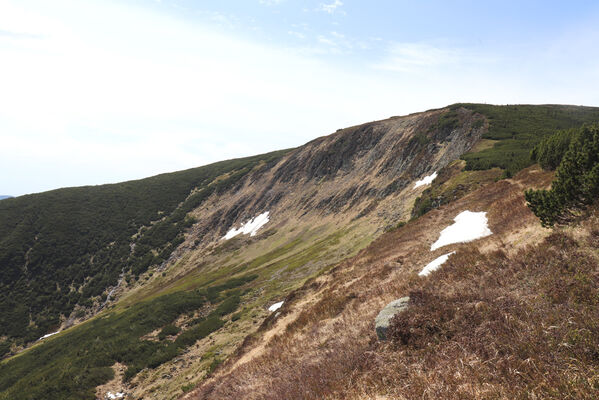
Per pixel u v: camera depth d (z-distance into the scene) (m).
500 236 14.24
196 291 51.41
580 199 10.65
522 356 5.70
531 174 29.22
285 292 39.03
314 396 7.65
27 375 37.94
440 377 6.07
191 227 115.06
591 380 4.49
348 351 9.52
